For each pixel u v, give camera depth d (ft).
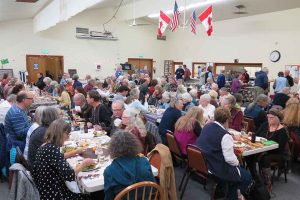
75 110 16.40
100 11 43.62
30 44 39.63
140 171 6.79
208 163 9.84
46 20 27.63
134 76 36.09
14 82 24.21
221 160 9.59
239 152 10.61
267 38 34.42
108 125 13.93
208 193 11.81
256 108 14.89
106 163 8.63
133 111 10.60
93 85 25.72
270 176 12.26
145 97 22.81
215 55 41.16
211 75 35.42
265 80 29.12
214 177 9.91
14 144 11.61
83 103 16.03
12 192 7.41
